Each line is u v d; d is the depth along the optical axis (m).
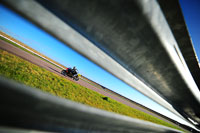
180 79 8.91
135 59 6.01
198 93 12.44
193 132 23.08
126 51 5.47
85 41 4.40
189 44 8.38
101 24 4.21
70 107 2.54
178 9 5.94
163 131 7.56
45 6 3.23
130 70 6.57
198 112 16.16
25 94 1.82
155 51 5.92
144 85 8.12
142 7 4.11
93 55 4.71
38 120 2.17
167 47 6.00
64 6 3.44
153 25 4.77
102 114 3.38
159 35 5.27
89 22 4.02
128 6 3.93
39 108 2.06
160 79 8.34
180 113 15.54
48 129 2.33
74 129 2.86
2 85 1.59
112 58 5.53
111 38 4.75
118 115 4.02
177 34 7.66
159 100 10.73
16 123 1.88
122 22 4.32
